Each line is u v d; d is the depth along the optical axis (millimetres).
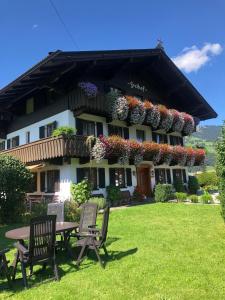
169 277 6484
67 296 5777
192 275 6559
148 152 22203
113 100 20297
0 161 14203
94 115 20625
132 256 7992
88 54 17641
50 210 9250
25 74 17609
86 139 18219
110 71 21656
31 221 6391
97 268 7219
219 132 10617
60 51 15828
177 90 27984
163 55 23844
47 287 6234
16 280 6680
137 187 22875
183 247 8672
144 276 6602
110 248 8844
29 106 23062
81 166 19016
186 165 27234
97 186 19750
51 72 18266
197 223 12031
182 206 17016
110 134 21609
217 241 9219
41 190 20516
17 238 6750
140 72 25312
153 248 8648
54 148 17297
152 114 23422
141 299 5531
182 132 28719
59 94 20109
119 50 19688
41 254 6574
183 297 5559
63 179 18688
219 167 10430
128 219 13461
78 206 16516
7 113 25062
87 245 7605
